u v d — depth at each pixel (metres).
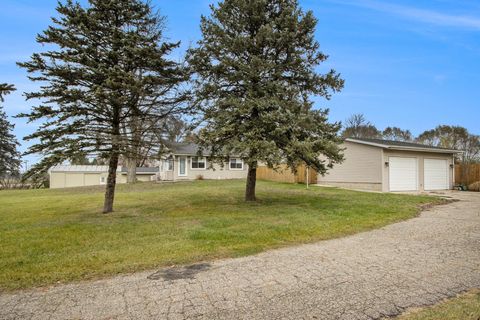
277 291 3.97
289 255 5.54
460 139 38.59
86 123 9.47
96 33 9.30
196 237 6.65
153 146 10.48
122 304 3.63
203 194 15.59
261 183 23.22
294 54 11.56
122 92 9.52
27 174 8.91
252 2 11.16
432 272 4.63
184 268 4.88
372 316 3.31
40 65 8.79
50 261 5.18
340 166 21.36
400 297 3.77
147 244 6.16
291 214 9.47
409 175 19.84
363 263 5.08
